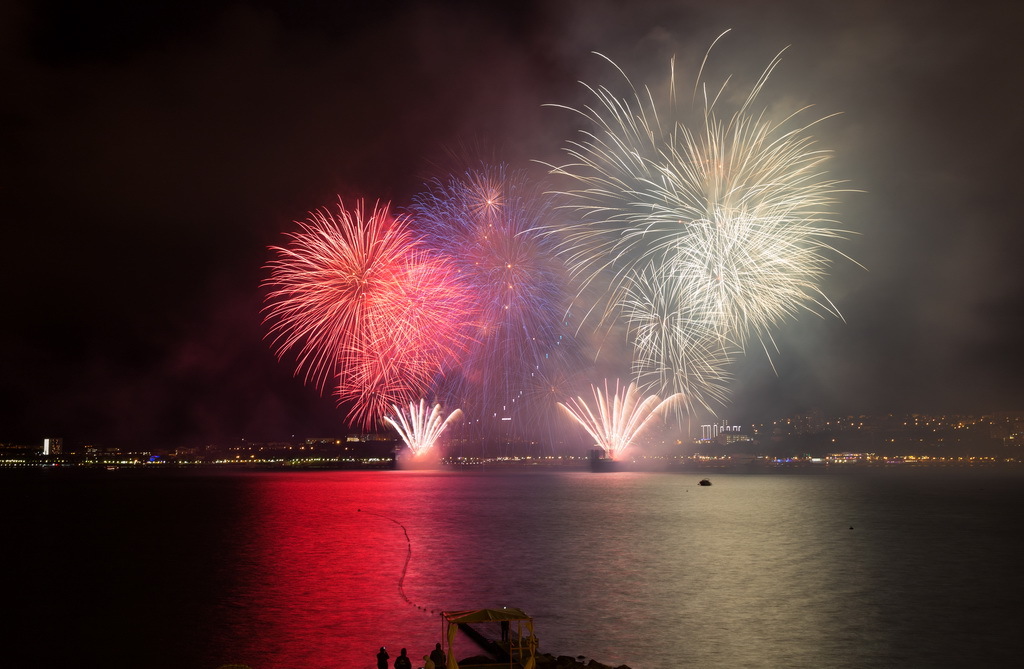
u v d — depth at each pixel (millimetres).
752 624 45656
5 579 60344
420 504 149500
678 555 74250
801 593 55156
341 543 83500
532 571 63625
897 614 48781
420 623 44219
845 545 83250
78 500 172250
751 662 38188
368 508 138500
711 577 61312
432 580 58875
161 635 41750
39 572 63844
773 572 64250
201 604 49719
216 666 36219
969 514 129375
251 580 58812
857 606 51000
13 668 36219
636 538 88875
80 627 43812
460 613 31047
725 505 147625
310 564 67375
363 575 61156
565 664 32594
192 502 160125
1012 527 105625
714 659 38594
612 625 45031
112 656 38062
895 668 37844
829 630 44594
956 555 76000
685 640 41938
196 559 70938
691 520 113500
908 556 74938
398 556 72562
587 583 58094
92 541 86750
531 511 130500
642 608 49469
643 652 39562
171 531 97625
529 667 30078
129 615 46688
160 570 64250
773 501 161625
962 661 39125
